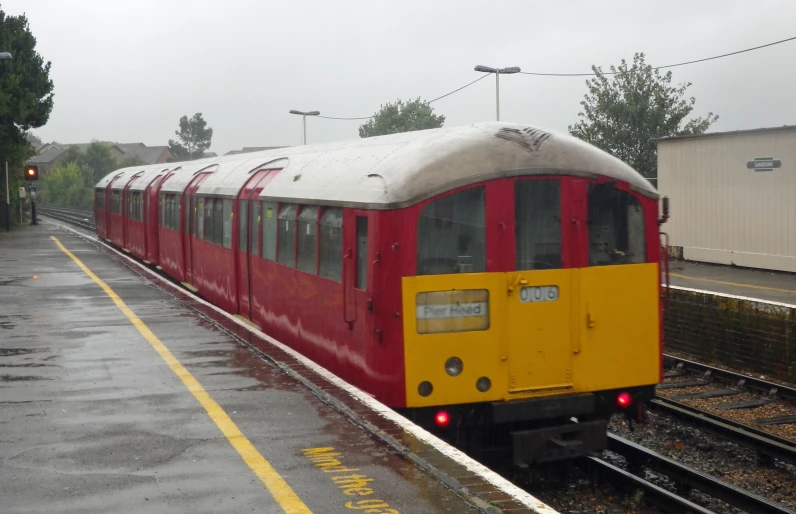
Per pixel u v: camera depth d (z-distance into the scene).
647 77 35.97
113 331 11.87
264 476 6.05
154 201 23.73
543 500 8.41
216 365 9.65
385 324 7.93
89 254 25.41
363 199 8.37
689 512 7.72
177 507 5.49
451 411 8.00
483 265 8.01
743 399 12.62
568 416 8.31
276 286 11.80
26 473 6.16
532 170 8.09
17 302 14.83
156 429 7.23
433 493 5.69
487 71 33.69
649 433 11.16
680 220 29.03
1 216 41.34
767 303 14.00
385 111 60.97
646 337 8.51
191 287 18.89
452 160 7.98
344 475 6.05
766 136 25.17
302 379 8.83
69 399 8.25
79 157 107.88
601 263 8.36
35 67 42.81
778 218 24.92
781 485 9.16
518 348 8.07
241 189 14.02
